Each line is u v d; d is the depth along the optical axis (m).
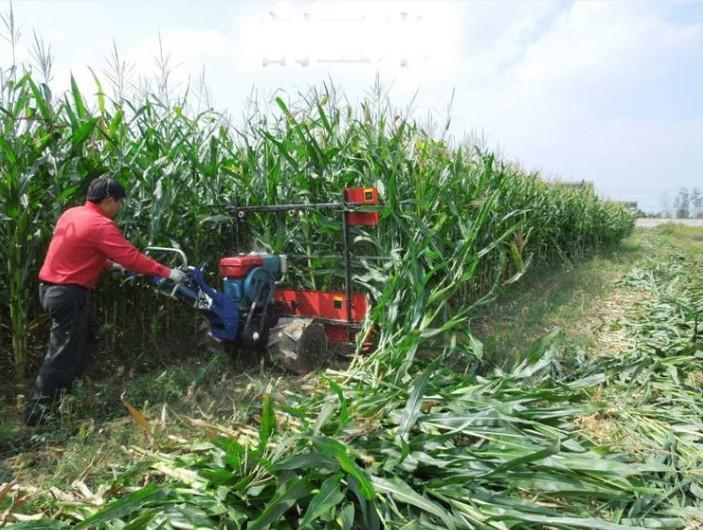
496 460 2.54
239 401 3.77
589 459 2.52
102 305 4.77
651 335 5.44
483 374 4.44
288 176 5.38
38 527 2.06
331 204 4.48
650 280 9.17
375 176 5.10
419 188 5.00
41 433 3.35
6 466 2.96
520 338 5.53
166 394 3.79
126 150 4.80
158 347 4.89
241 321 4.26
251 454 2.36
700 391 3.77
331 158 5.31
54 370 3.51
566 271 11.00
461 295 6.90
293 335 4.23
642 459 2.85
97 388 4.00
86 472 2.64
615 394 3.81
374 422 2.77
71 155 4.14
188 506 2.17
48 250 3.82
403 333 4.22
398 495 2.20
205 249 5.37
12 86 3.92
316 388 3.82
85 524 2.00
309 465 2.19
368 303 4.51
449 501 2.23
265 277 4.39
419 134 6.18
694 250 19.48
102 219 3.47
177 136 4.89
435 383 3.63
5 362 4.39
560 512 2.34
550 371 4.13
